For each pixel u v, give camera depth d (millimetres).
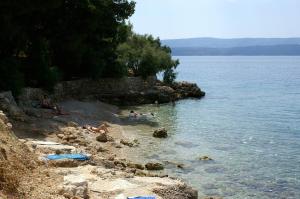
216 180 24625
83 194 15469
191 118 48406
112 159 25438
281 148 33688
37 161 18359
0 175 13539
